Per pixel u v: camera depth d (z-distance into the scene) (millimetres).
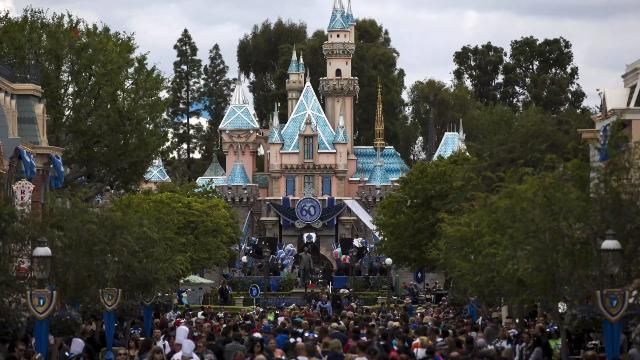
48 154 83250
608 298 46656
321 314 86688
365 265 188250
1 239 55469
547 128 90062
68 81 110188
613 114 75500
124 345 64438
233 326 56000
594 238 53344
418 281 147125
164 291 79812
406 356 45188
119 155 111312
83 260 62562
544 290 55031
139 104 112750
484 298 69125
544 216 54406
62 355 54281
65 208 64562
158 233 77625
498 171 90000
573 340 62750
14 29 110188
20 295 55500
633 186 54031
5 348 51625
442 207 117562
